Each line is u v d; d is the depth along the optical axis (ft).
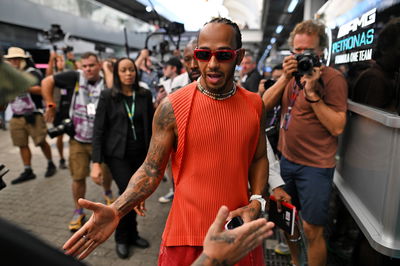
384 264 6.21
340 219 8.51
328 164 6.50
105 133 8.27
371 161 5.73
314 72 5.98
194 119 3.67
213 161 3.74
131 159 8.41
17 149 19.34
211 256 2.45
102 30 38.32
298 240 6.65
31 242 1.40
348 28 7.35
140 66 16.62
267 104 6.80
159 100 11.34
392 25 5.05
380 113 5.09
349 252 8.14
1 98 2.02
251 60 17.39
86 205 3.27
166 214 10.87
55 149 19.63
